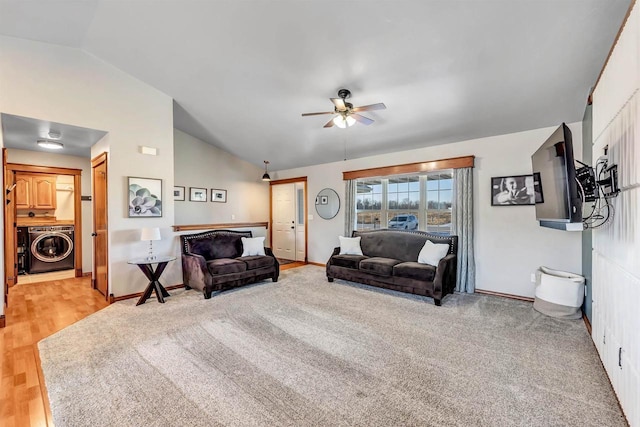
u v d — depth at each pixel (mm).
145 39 3178
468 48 2643
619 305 1849
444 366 2232
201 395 1872
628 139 1699
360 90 3506
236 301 3803
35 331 2861
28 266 5379
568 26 2262
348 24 2566
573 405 1788
